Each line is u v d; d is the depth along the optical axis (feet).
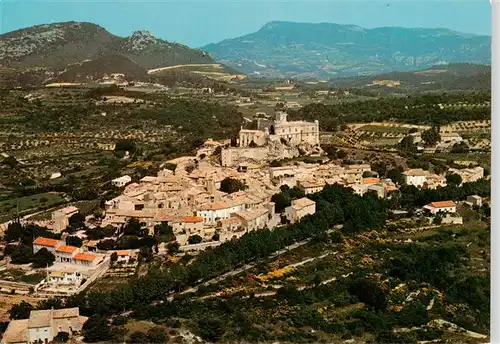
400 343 487.20
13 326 474.90
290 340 482.28
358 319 537.24
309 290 590.14
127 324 493.77
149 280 555.69
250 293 578.66
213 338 477.77
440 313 558.97
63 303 527.40
